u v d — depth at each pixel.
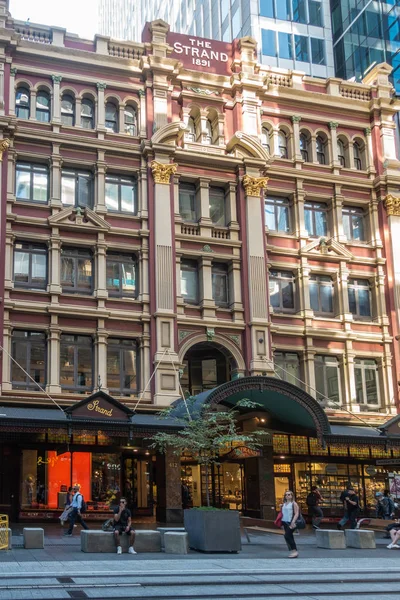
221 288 35.88
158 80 36.53
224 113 37.75
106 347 32.94
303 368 36.31
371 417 36.50
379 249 39.12
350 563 19.94
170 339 33.31
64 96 35.41
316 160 39.22
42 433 29.41
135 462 34.16
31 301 32.03
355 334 37.22
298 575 17.50
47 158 33.88
